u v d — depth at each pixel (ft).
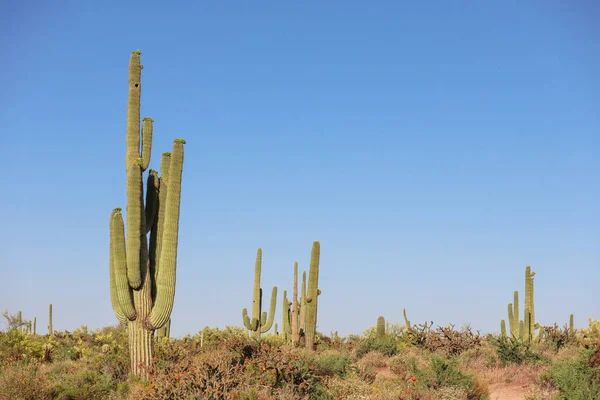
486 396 53.06
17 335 80.12
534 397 49.49
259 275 100.07
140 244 58.65
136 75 61.05
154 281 60.70
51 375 58.75
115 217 58.39
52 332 111.34
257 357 54.65
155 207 62.44
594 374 50.57
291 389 48.37
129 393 50.60
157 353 66.08
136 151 59.93
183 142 61.11
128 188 58.75
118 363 61.21
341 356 68.80
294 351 56.80
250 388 45.73
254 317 98.53
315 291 84.79
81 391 50.29
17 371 52.95
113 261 59.57
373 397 47.70
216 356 50.55
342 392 50.08
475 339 84.38
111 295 60.18
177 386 44.65
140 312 58.70
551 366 61.72
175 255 59.93
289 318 102.53
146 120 61.16
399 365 65.92
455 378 53.62
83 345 87.04
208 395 43.52
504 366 68.08
